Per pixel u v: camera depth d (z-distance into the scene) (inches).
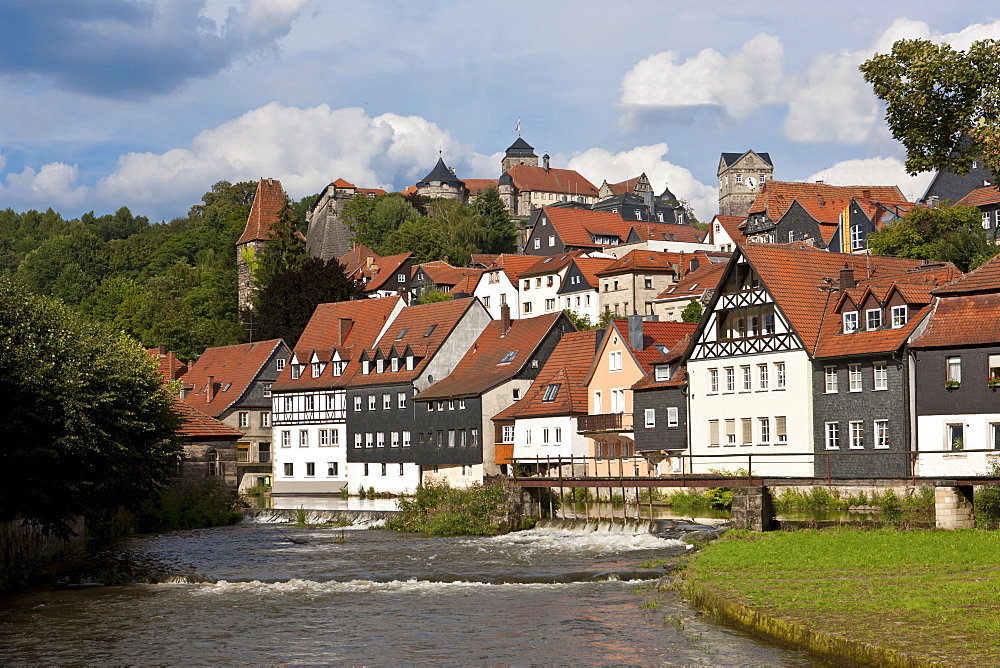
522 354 3225.9
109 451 1616.6
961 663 753.6
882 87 1180.5
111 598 1338.6
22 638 1104.8
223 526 2374.5
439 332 3508.9
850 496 2112.5
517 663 945.5
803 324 2401.6
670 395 2687.0
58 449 1492.4
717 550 1466.5
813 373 2362.2
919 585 1073.5
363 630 1104.8
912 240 3383.4
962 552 1293.1
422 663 959.0
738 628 1020.5
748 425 2496.3
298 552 1781.5
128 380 1836.9
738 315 2546.8
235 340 5329.7
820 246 4598.9
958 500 1603.1
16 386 1457.9
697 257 4741.6
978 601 965.2
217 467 2709.2
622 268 4672.7
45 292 7377.0
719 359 2559.1
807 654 895.1
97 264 7765.8
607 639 1016.9
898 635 853.8
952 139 1174.3
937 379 2138.3
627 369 2824.8
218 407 4119.1
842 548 1392.7
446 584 1379.2
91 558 1706.4
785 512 2071.9
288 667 964.6
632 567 1440.7
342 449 3698.3
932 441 2140.7
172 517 2300.7
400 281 6043.3
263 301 4756.4
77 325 1737.2
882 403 2230.6
